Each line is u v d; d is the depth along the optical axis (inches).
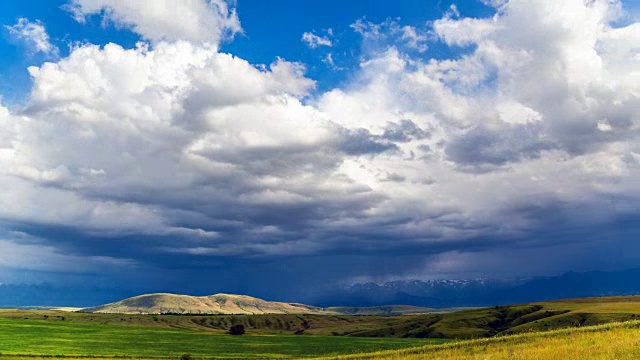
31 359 4534.9
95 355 5108.3
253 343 6855.3
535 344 1659.7
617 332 1673.2
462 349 1823.3
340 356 2281.0
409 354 1967.3
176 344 6569.9
